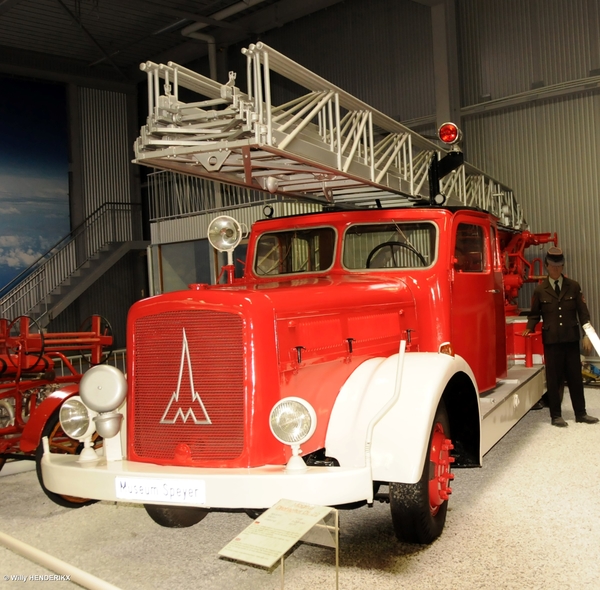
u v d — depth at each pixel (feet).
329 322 10.11
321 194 17.16
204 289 9.39
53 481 9.03
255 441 8.63
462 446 11.75
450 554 9.93
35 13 43.80
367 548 10.28
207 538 11.31
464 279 13.70
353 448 9.25
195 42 49.01
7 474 16.48
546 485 13.16
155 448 9.10
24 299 50.06
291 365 9.16
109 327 18.07
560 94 33.68
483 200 26.45
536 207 34.96
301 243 14.24
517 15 35.14
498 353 16.08
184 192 46.01
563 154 33.99
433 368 10.09
